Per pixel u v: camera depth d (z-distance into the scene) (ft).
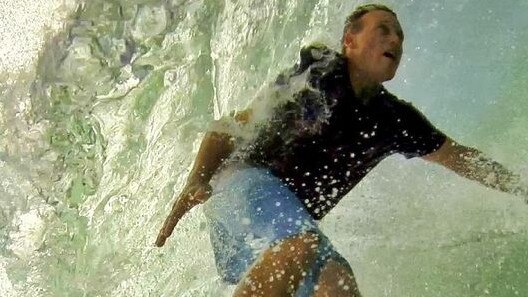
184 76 13.21
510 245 8.58
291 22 11.96
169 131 12.92
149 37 13.64
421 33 11.20
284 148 8.57
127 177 12.99
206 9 13.30
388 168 9.56
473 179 8.98
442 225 9.09
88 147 13.53
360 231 9.40
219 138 8.73
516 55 10.62
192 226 10.89
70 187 13.32
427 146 8.82
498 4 11.07
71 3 14.26
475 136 10.07
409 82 10.99
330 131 8.51
